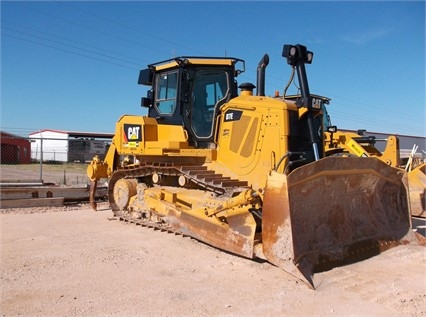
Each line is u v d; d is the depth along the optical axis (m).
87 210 10.37
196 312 4.15
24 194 10.88
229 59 7.62
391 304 4.36
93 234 7.54
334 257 5.50
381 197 6.71
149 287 4.83
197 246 6.68
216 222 6.14
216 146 7.16
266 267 5.59
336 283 4.93
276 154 6.18
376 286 4.86
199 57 7.57
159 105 8.23
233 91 7.66
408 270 5.39
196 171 6.87
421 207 9.72
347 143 11.07
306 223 5.49
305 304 4.36
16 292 4.63
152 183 8.55
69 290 4.71
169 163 7.77
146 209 8.05
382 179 6.57
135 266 5.62
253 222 5.65
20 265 5.59
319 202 5.70
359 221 6.24
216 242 6.10
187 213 6.73
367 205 6.47
